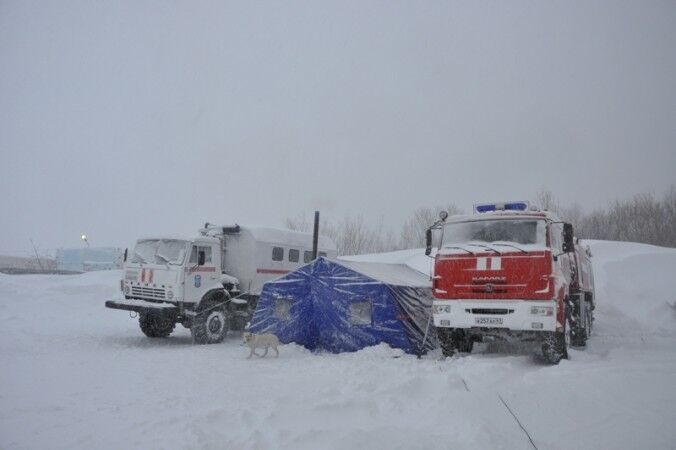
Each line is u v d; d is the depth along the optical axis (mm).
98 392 7016
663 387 6246
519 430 5023
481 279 9508
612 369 7312
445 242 10289
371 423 5340
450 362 9156
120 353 10773
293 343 11453
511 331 9602
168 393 6973
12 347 11117
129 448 4684
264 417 5410
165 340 13406
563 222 9891
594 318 16516
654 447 4547
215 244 13625
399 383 6855
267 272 14922
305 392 6914
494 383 6988
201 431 5000
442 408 5648
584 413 5477
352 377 8008
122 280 13711
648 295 18016
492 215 10031
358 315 10977
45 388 7250
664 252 20797
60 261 34469
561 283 9477
